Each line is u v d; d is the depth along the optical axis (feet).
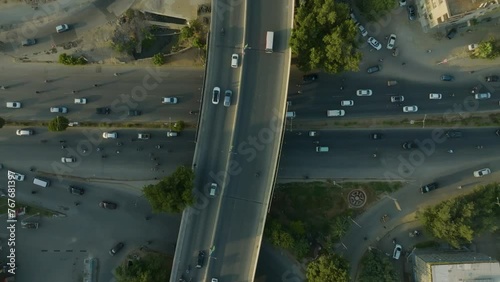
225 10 344.49
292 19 342.64
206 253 350.43
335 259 350.84
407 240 387.34
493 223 365.40
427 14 370.12
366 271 367.45
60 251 386.73
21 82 383.04
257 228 350.23
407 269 386.11
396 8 380.99
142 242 386.11
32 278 385.91
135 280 348.59
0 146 383.86
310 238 381.40
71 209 387.14
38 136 384.47
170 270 379.35
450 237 362.12
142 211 386.73
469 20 373.81
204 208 350.43
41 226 386.73
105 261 386.32
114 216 387.34
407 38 384.27
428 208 376.27
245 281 350.64
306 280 382.22
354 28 335.67
